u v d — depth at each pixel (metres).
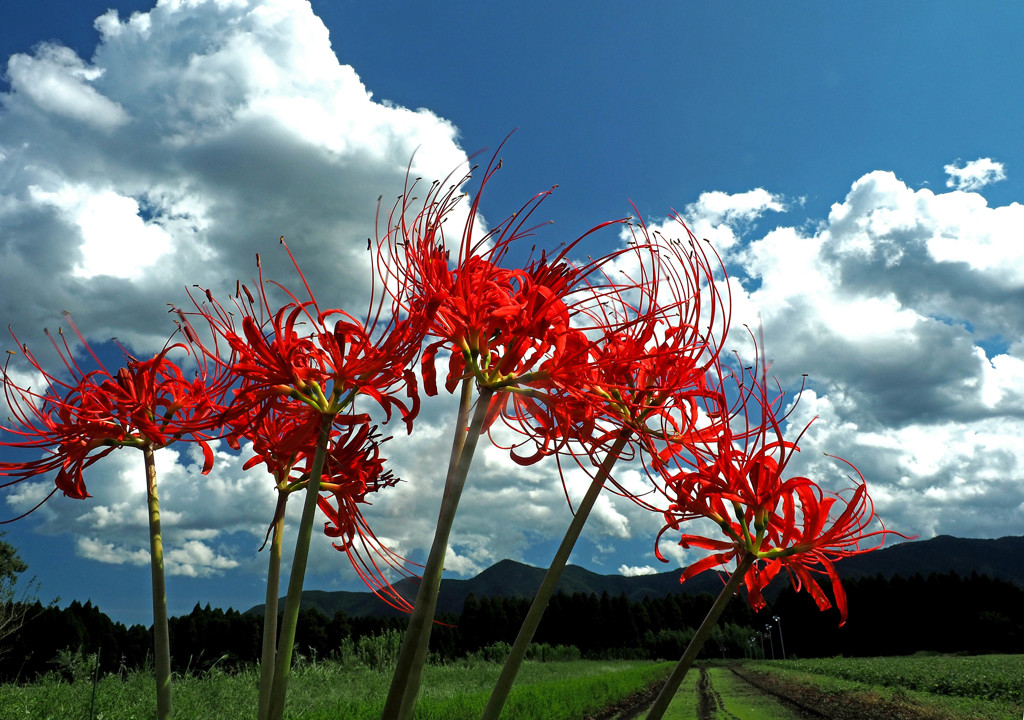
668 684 2.02
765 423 2.35
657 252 2.59
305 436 2.37
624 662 58.12
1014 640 64.19
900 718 15.55
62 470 3.02
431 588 2.01
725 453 2.37
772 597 86.06
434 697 12.98
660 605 88.88
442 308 2.24
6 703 6.34
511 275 2.41
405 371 2.50
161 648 2.60
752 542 2.30
